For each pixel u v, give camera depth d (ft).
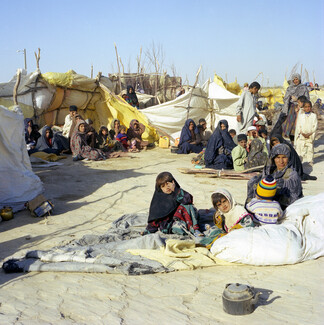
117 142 45.34
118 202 24.27
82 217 21.34
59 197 25.76
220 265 13.93
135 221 19.45
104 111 52.80
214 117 52.42
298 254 13.61
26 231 19.29
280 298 11.30
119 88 63.98
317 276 12.66
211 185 28.07
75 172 34.14
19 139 24.35
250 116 38.29
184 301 11.38
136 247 15.60
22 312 11.09
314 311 10.46
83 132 41.37
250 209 15.65
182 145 45.03
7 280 13.56
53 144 43.16
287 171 17.11
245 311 10.41
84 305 11.37
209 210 20.34
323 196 16.15
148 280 12.91
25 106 44.39
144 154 44.70
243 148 31.78
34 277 13.65
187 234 16.98
